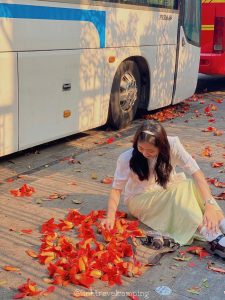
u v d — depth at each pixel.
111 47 7.52
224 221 4.10
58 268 3.69
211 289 3.63
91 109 7.37
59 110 6.71
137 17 8.01
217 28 11.91
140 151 4.10
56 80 6.55
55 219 4.73
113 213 4.22
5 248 4.14
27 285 3.50
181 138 7.84
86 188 5.58
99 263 3.75
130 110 8.54
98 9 7.09
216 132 8.10
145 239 4.28
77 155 6.89
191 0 9.70
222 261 4.00
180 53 9.59
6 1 5.61
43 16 6.14
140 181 4.37
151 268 3.87
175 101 9.80
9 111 5.91
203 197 4.11
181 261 3.98
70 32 6.63
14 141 6.07
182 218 4.21
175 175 4.39
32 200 5.18
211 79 15.27
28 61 6.04
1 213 4.84
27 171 6.17
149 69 8.66
